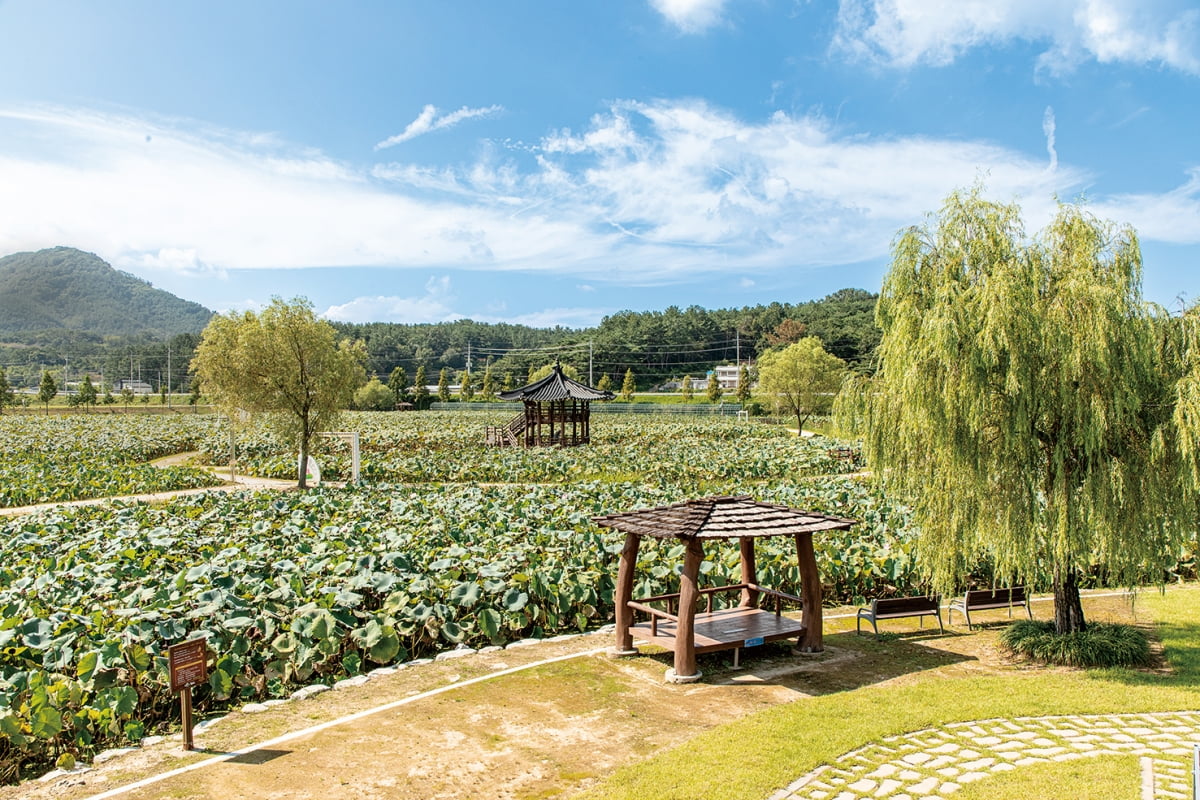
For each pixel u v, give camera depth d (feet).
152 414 287.07
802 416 221.46
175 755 26.03
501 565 44.29
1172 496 34.19
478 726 28.37
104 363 576.20
